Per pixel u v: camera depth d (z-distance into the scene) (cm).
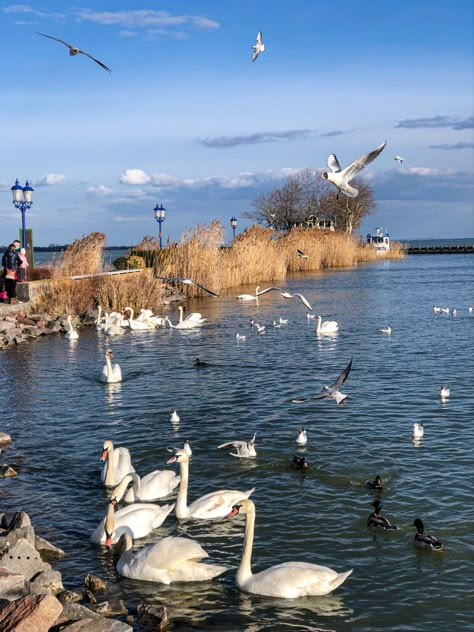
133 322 4191
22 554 1196
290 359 3105
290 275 8900
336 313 4947
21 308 4203
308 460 1725
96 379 2731
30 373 2877
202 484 1612
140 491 1527
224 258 7012
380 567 1223
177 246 6166
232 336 3875
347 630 1051
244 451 1758
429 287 7112
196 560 1238
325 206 13350
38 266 5097
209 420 2097
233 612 1101
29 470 1705
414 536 1321
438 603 1115
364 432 1936
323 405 2233
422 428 1873
